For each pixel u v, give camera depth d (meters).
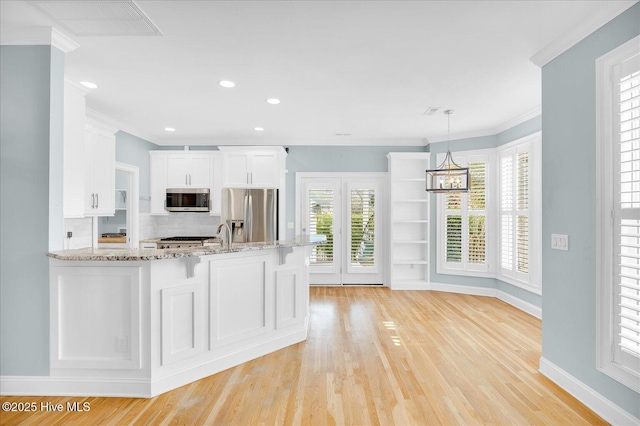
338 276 6.15
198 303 2.69
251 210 5.18
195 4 2.11
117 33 2.45
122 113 4.42
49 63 2.44
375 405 2.32
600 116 2.19
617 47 2.07
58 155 2.53
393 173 5.87
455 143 5.61
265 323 3.16
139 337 2.42
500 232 5.07
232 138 5.87
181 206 5.60
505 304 4.87
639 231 2.01
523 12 2.20
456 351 3.22
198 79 3.30
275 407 2.29
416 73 3.16
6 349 2.45
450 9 2.16
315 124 5.00
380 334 3.68
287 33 2.46
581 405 2.31
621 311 2.08
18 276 2.44
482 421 2.14
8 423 2.11
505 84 3.44
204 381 2.65
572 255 2.45
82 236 3.98
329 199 6.15
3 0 2.06
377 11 2.19
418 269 6.08
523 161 4.54
